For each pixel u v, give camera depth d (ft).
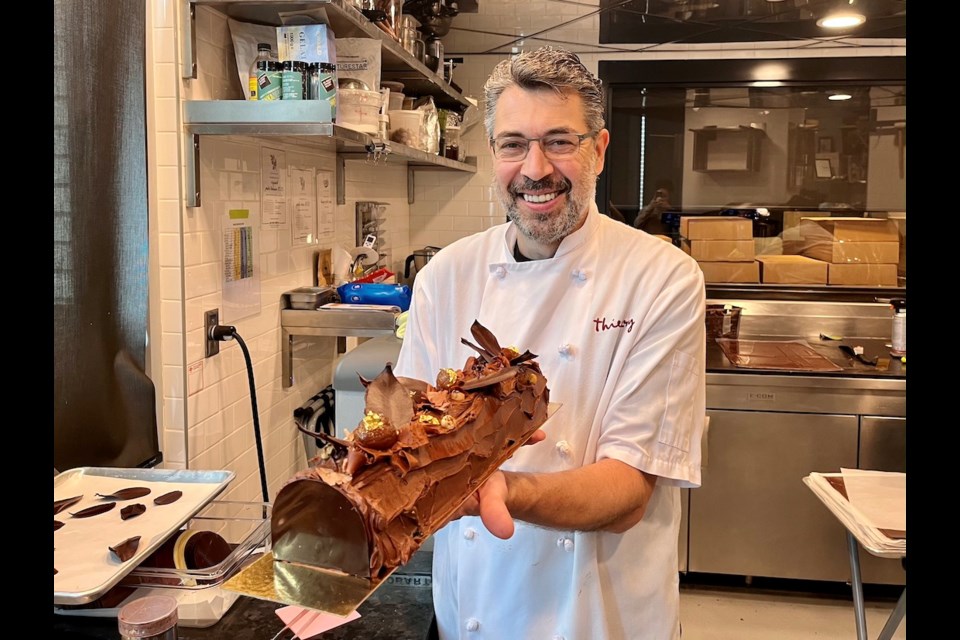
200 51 6.18
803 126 12.89
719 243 12.84
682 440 4.18
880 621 9.86
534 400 3.38
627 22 13.09
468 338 4.66
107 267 5.56
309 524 2.36
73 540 3.89
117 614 3.84
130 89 5.61
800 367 10.27
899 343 10.61
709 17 12.73
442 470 2.64
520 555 4.24
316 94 6.27
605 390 4.29
